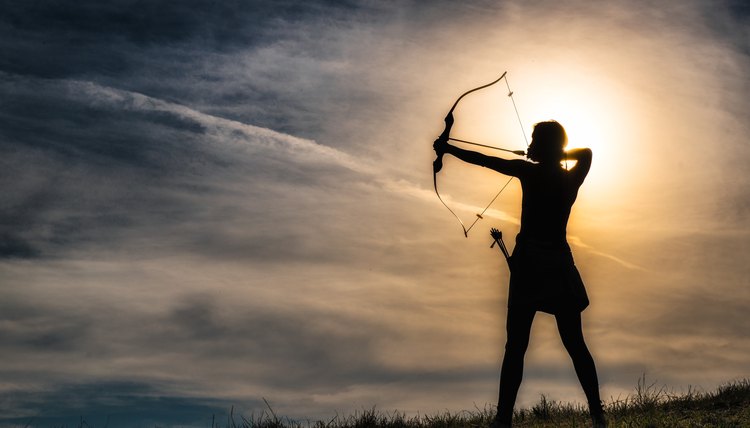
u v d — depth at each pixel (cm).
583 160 617
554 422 771
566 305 599
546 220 602
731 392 799
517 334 602
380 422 902
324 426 905
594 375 602
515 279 603
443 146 635
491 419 838
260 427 878
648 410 768
